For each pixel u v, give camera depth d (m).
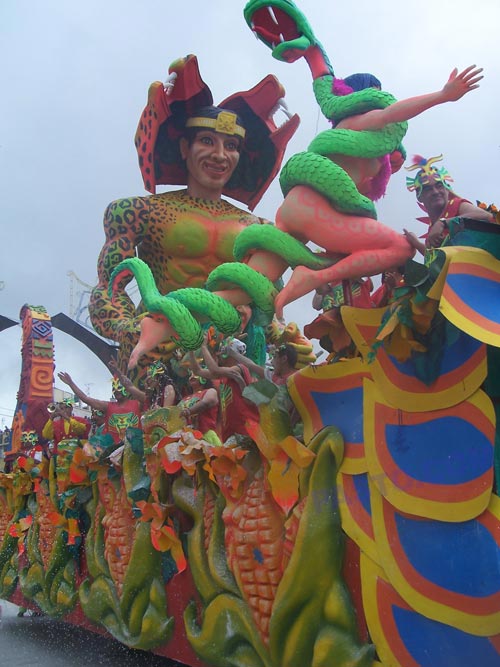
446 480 3.08
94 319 7.11
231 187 8.22
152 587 5.20
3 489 9.27
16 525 8.47
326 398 3.75
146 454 5.37
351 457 3.53
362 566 3.36
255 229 4.00
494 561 2.85
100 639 7.03
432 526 3.12
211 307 3.96
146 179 7.45
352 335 3.56
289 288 3.77
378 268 3.75
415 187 4.25
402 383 3.36
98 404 7.28
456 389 3.12
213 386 5.82
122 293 7.15
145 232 7.39
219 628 4.35
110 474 5.95
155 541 4.93
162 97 7.00
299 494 3.68
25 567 8.15
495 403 3.15
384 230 3.78
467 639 2.92
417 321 3.13
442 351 3.20
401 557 3.20
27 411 9.23
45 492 7.68
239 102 7.70
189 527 4.96
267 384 3.95
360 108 4.11
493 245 3.05
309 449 3.65
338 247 3.80
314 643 3.51
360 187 4.29
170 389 5.90
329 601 3.45
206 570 4.55
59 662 5.95
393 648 3.18
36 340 9.56
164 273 7.41
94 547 6.22
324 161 3.87
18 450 9.28
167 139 7.57
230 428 4.77
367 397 3.52
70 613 6.81
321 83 4.38
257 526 3.99
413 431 3.27
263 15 4.42
